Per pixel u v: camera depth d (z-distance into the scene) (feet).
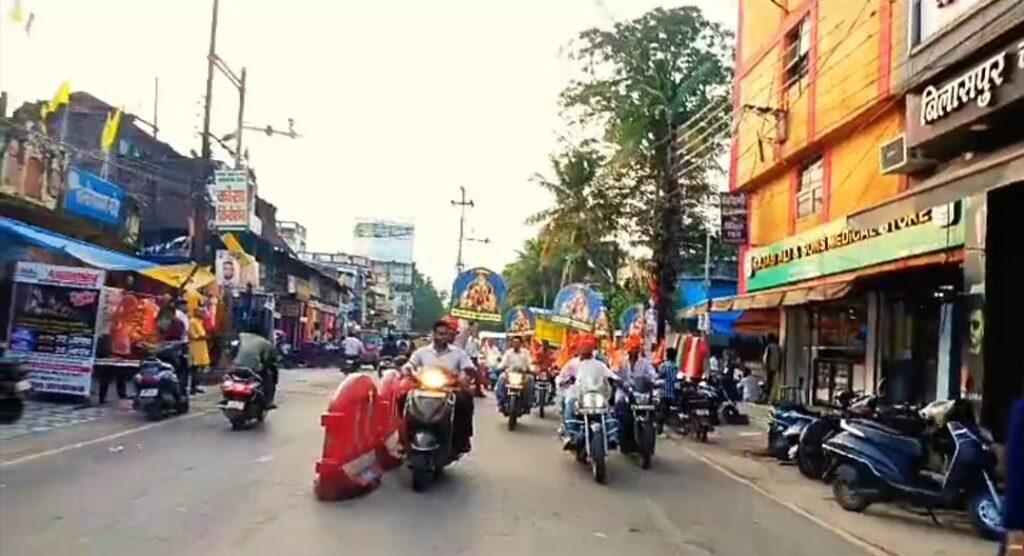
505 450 47.01
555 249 122.93
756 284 74.69
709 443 57.00
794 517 33.27
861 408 38.27
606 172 108.58
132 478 32.71
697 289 117.60
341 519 27.61
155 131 104.78
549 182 117.08
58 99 64.23
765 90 72.90
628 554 25.12
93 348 56.65
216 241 100.68
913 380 51.98
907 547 29.30
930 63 42.32
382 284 305.53
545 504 32.19
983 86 37.42
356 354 108.78
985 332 37.17
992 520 30.78
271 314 125.18
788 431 45.73
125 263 62.08
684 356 61.98
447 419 34.19
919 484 33.30
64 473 33.14
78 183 70.28
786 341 71.56
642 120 99.50
